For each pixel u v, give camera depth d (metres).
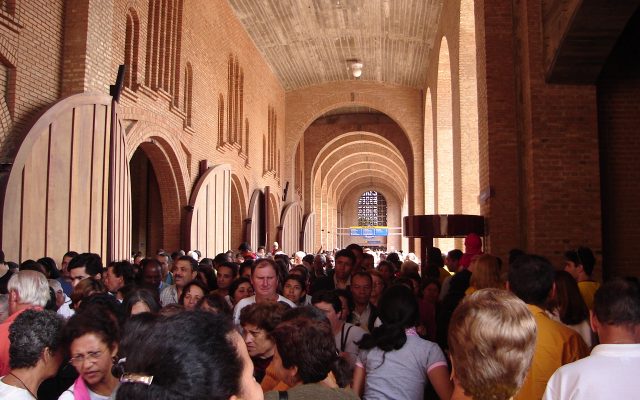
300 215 30.55
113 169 10.30
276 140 25.83
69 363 3.55
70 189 8.98
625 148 9.07
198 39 15.67
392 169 45.91
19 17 8.33
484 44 9.80
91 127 9.60
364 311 5.72
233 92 19.16
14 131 8.31
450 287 6.28
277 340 2.74
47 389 3.50
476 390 1.97
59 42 9.50
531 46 8.80
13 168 7.66
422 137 26.48
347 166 45.47
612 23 7.56
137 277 6.81
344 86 27.19
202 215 15.23
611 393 2.39
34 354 2.90
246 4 18.69
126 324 2.82
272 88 25.14
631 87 9.16
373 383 3.46
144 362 1.29
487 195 9.61
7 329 3.60
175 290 6.74
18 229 7.77
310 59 23.94
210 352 1.31
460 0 13.84
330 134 32.94
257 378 3.61
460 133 13.80
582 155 8.64
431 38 20.55
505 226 9.43
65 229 8.84
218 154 17.59
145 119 12.34
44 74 9.06
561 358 3.13
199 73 15.77
